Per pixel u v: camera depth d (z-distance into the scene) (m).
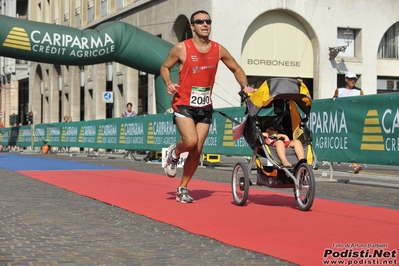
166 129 24.00
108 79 40.16
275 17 33.56
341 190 13.50
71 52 25.94
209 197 11.84
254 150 10.45
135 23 40.16
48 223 8.89
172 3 35.69
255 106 10.15
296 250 6.77
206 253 6.78
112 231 8.22
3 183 15.10
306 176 9.77
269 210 9.94
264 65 33.41
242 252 6.81
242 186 10.56
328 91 34.25
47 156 33.16
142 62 27.69
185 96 10.45
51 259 6.50
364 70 34.94
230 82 32.47
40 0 62.31
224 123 20.05
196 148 10.75
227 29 32.16
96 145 31.61
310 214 9.46
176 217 9.27
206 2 32.41
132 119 27.28
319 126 15.32
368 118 13.63
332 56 34.09
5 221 9.06
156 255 6.69
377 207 10.33
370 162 13.59
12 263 6.30
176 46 10.34
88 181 15.66
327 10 34.12
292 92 10.07
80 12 50.72
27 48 25.23
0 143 49.16
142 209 10.17
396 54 36.31
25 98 73.38
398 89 36.22
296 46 34.03
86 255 6.71
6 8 74.56
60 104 56.22
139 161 26.91
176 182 15.41
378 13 35.16
